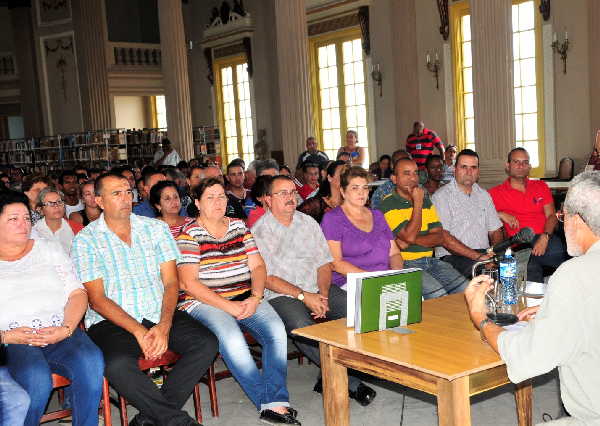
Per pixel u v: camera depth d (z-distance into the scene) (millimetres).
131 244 3754
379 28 13953
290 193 4242
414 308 3164
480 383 2615
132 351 3445
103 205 3686
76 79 20375
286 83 11953
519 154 5449
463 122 12508
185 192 6766
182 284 3893
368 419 3729
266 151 17359
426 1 12805
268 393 3711
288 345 5223
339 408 3096
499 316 2951
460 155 5172
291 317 4012
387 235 4535
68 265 3611
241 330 4016
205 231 3977
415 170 4828
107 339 3510
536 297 3490
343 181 4430
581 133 10469
